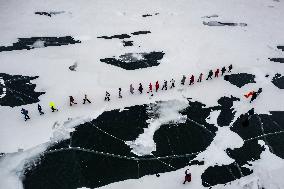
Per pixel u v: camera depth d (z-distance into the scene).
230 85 27.52
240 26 40.38
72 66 29.20
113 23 39.31
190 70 29.52
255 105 25.08
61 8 43.62
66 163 19.06
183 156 19.95
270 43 36.06
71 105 23.78
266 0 52.25
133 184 17.95
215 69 29.89
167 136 21.44
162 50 32.94
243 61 31.62
